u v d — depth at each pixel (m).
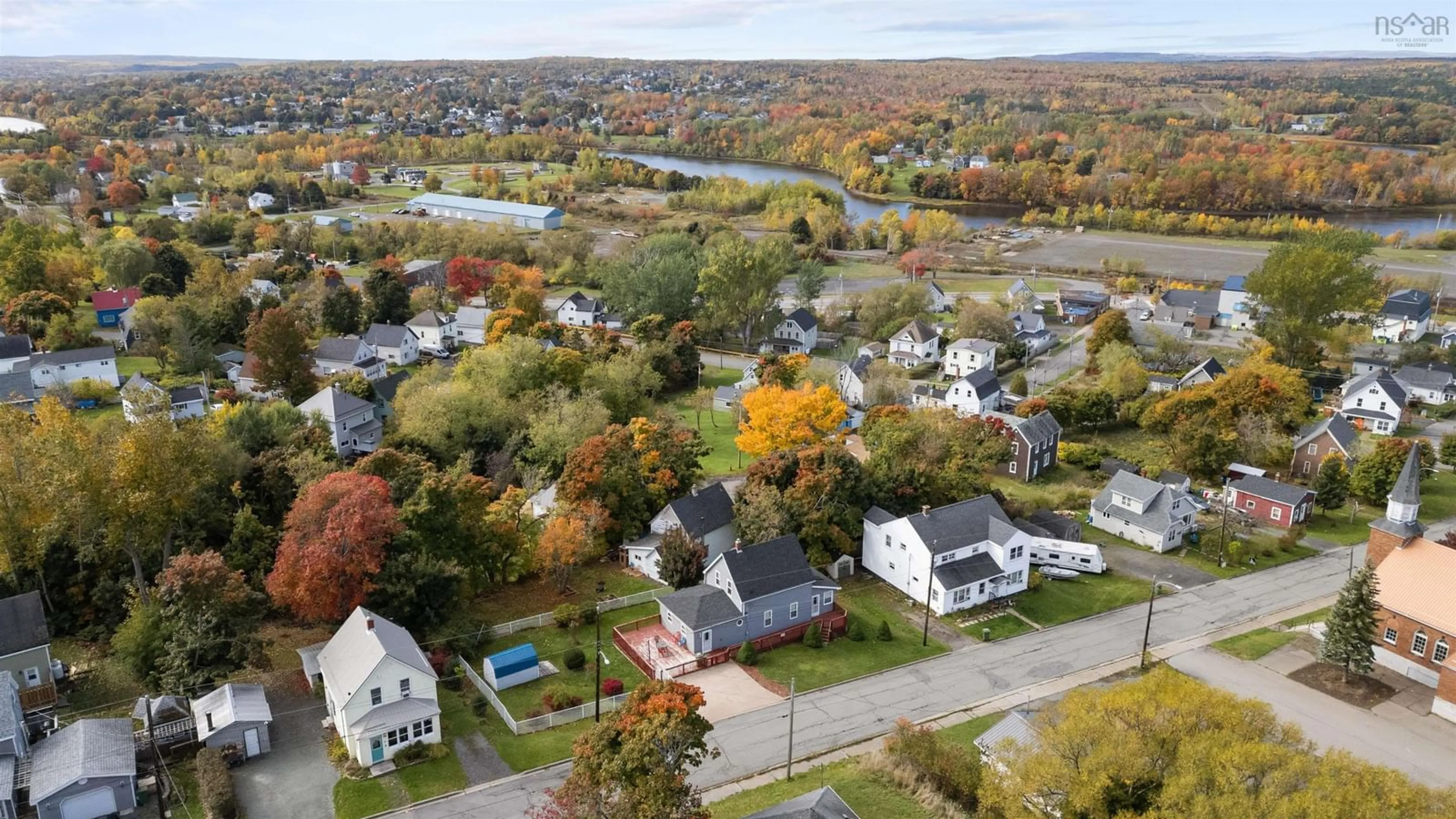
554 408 96.06
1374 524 66.50
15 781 47.81
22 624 56.22
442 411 97.81
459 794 49.62
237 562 68.81
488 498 72.44
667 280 160.25
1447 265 199.62
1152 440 111.94
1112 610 72.12
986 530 74.12
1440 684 57.50
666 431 87.94
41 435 66.25
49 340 130.25
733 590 65.69
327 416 100.69
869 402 120.69
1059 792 42.34
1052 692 60.41
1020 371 140.25
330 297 150.75
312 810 48.16
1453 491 95.19
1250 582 76.88
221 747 51.28
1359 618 60.16
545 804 44.25
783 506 76.12
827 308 171.88
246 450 86.19
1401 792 37.06
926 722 57.12
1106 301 173.38
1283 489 88.81
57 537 65.06
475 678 59.88
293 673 60.16
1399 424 114.75
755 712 58.38
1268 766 38.38
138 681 56.22
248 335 121.62
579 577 75.44
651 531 79.31
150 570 68.94
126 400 92.94
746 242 182.00
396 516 64.50
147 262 160.62
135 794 47.91
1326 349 143.88
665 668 62.19
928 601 70.06
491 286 170.88
